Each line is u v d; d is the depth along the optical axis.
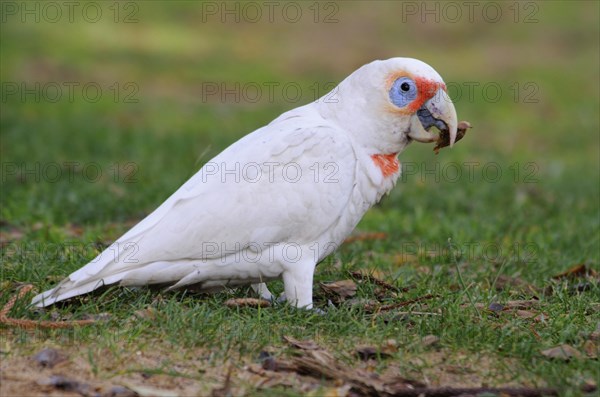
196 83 30.83
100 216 14.12
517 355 7.86
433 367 7.67
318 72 33.56
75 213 14.27
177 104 27.36
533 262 11.89
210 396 6.94
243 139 9.00
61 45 33.25
